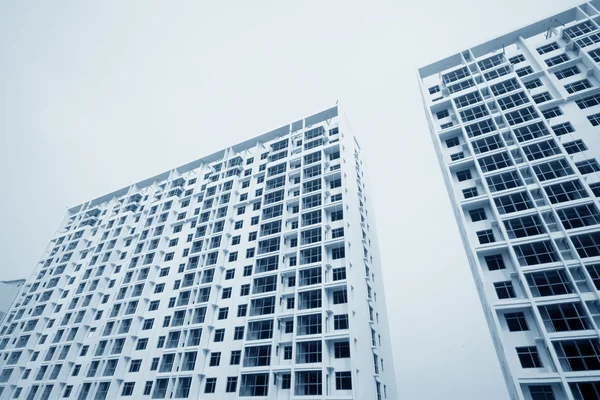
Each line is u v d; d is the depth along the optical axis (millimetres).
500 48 48375
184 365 40781
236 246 50344
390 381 42469
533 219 32469
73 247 73625
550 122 36875
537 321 27047
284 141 58312
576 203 30562
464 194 37906
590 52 38250
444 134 42844
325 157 51719
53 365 51875
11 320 66250
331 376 32375
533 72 41438
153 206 67000
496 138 39000
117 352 48094
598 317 25984
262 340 37062
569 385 24531
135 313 49969
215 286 46125
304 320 36875
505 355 27172
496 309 29250
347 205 45469
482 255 33094
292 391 32062
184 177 70562
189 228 59250
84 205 83500
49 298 64250
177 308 46812
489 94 42719
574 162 33281
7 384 53281
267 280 42875
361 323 37062
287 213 47500
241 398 34219
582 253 28953
